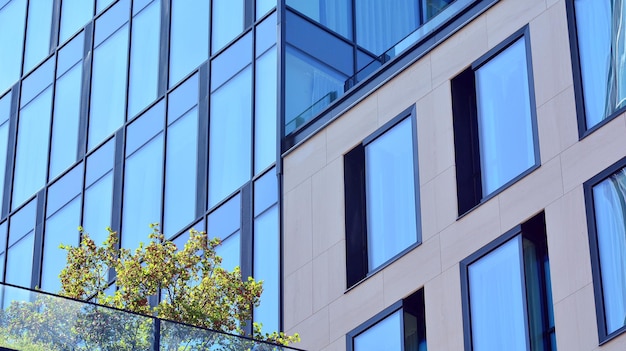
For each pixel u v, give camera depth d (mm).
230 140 40125
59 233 45531
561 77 30922
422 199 33094
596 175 29344
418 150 33688
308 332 34750
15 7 51938
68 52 48562
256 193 38406
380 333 32938
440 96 33688
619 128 29266
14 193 48188
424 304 32375
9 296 25250
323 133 36719
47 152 47562
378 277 33469
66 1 49719
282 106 38250
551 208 29984
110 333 26016
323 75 39094
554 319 29547
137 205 42750
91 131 45969
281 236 36844
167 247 34031
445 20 34500
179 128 42312
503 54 32531
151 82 44188
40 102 48906
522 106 31719
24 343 25125
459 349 30906
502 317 30344
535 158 30766
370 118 35469
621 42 30047
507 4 32875
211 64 41938
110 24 47125
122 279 33094
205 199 40250
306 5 39844
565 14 31344
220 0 42562
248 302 33062
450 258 31844
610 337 27922
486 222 31344
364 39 40344
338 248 34906
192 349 26719
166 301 33219
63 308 25734
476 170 32812
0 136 49969
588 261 28891
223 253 38719
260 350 27625
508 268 30531
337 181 35719
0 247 47719
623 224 28516
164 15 44719
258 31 40406
